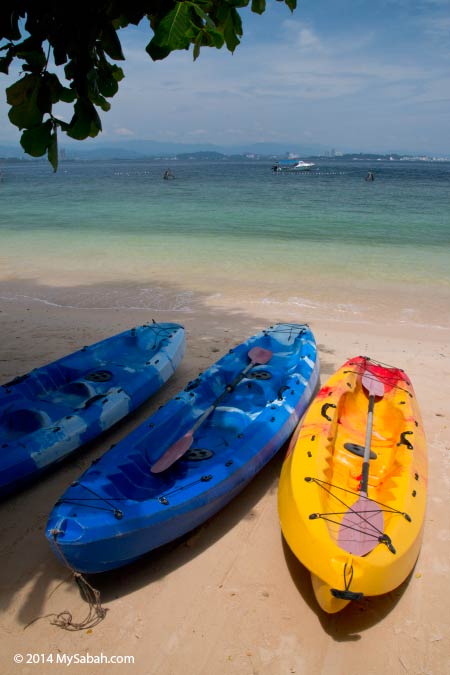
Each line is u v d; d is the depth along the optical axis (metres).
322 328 9.84
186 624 3.81
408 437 5.27
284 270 13.79
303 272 13.60
